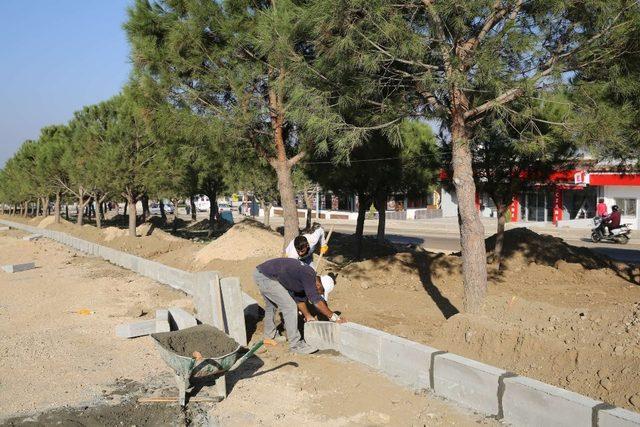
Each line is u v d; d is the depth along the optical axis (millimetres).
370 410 4797
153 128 11672
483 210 41219
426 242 25484
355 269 10617
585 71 6562
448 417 4590
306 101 7125
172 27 10102
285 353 6543
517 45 5816
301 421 4684
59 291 11195
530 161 10859
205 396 5227
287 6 8195
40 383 5652
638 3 5859
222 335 5672
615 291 9234
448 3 5785
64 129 27344
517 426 4402
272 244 12891
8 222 40469
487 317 6281
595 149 6633
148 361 6352
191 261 13367
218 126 9609
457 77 5797
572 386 4797
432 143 12562
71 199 39562
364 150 13109
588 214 34469
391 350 5652
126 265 14367
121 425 4750
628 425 3680
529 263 11758
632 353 4699
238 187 26859
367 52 6340
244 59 9898
